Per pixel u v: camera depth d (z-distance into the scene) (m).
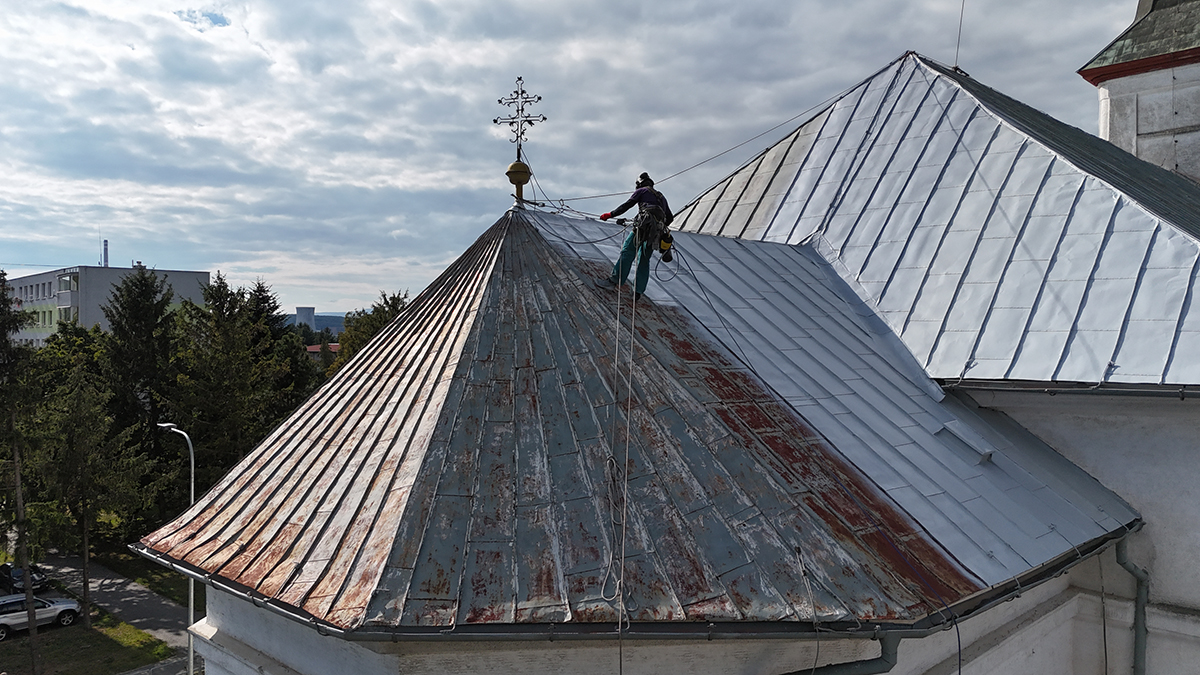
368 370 11.02
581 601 7.04
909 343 12.93
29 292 98.44
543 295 10.23
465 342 9.55
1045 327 11.94
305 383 54.91
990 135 15.39
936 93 16.84
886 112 17.25
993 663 10.24
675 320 11.09
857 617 7.19
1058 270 12.57
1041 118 20.12
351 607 7.02
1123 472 11.73
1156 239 12.17
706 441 8.67
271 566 8.20
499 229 11.59
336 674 8.29
